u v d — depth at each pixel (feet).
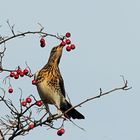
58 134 37.52
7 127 32.58
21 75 38.75
